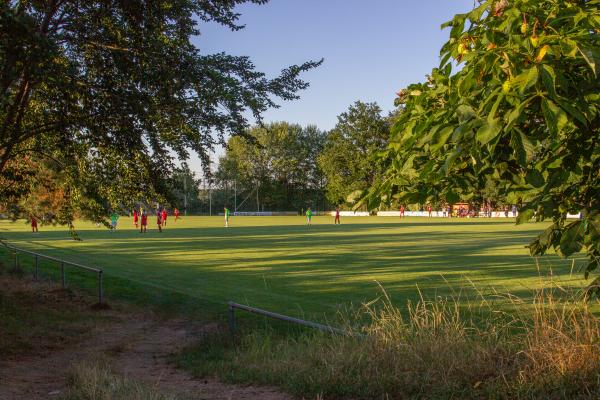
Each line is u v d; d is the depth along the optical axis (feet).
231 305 31.40
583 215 14.67
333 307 41.04
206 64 34.91
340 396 19.31
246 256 82.23
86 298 48.39
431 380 18.98
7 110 33.09
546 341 19.13
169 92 34.63
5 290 50.19
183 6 35.40
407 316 36.11
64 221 50.21
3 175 37.22
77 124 34.37
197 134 37.91
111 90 33.53
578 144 12.35
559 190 14.44
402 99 14.98
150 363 28.04
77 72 30.30
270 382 22.13
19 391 21.95
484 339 22.17
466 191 13.67
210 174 41.27
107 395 19.20
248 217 319.88
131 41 34.42
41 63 26.07
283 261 74.43
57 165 44.04
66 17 34.40
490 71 11.10
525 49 10.89
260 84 37.01
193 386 22.48
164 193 41.68
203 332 33.96
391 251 87.35
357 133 318.86
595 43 11.05
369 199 14.38
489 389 17.37
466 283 50.78
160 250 93.91
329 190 335.88
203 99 35.35
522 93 9.64
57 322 38.96
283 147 384.06
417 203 14.07
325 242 108.88
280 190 391.24
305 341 27.89
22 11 25.41
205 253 87.66
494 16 12.95
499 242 104.37
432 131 11.30
